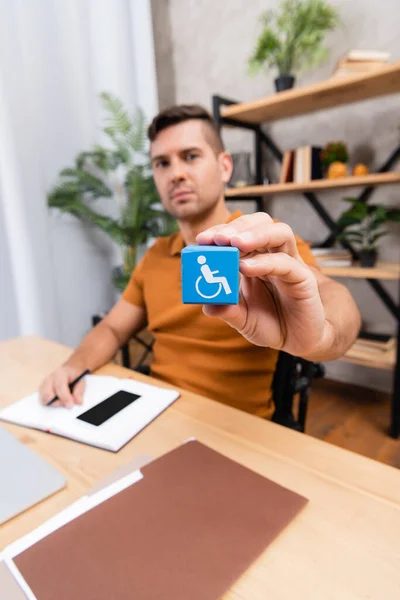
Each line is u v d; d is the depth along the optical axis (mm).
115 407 692
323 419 1770
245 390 911
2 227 1994
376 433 1661
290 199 2121
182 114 999
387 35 1707
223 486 463
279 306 515
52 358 997
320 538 394
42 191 2119
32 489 487
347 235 1731
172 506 431
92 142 2348
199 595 330
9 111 1933
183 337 982
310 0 1702
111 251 2566
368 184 1682
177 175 1001
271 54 1816
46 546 384
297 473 500
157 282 1059
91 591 336
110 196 2201
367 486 473
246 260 424
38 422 654
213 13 2215
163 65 2523
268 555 375
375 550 380
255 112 1850
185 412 675
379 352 1729
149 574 350
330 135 1929
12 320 2084
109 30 2309
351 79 1454
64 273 2354
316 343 515
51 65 2113
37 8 2016
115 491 461
